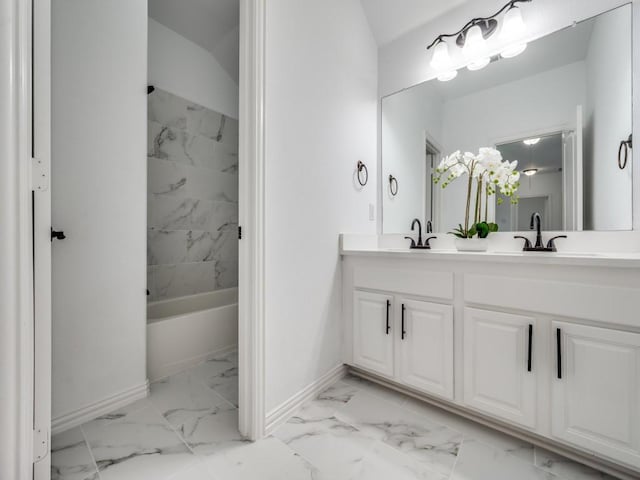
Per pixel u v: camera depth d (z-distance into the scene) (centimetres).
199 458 113
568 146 148
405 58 202
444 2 182
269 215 128
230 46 262
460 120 181
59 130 129
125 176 152
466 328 130
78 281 135
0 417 75
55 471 106
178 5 219
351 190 187
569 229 147
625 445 96
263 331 125
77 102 134
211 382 175
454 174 174
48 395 92
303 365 149
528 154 159
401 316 152
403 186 204
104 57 143
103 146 143
